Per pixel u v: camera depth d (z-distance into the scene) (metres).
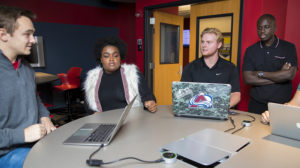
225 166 0.81
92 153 0.94
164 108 1.73
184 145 0.97
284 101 2.15
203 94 1.37
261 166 0.81
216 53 1.88
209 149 0.93
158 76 4.04
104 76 1.86
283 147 0.98
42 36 4.43
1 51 1.19
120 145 1.03
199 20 3.26
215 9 3.05
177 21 4.27
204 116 1.40
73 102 5.09
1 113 1.19
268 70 2.17
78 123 1.37
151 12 3.79
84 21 5.04
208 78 1.90
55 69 4.70
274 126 1.11
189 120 1.40
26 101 1.31
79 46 5.02
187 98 1.41
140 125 1.31
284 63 2.10
